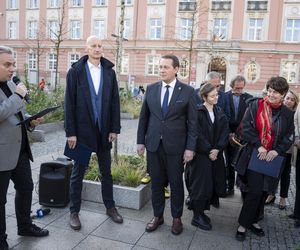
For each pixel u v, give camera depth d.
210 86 4.75
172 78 4.40
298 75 34.09
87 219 4.70
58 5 42.09
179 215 4.46
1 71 3.45
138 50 38.84
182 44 37.09
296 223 4.93
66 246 3.99
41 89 14.79
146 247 4.07
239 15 35.06
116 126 4.59
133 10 38.81
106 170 4.70
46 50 43.25
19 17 44.62
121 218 4.65
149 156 4.47
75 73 4.34
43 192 4.96
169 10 37.41
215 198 5.02
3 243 3.76
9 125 3.57
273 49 34.31
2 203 3.69
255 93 34.56
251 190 4.31
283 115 4.34
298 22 33.94
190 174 4.68
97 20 40.56
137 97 25.09
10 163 3.60
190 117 4.35
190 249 4.09
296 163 4.99
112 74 4.54
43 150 9.05
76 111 4.39
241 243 4.33
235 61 35.09
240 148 4.52
